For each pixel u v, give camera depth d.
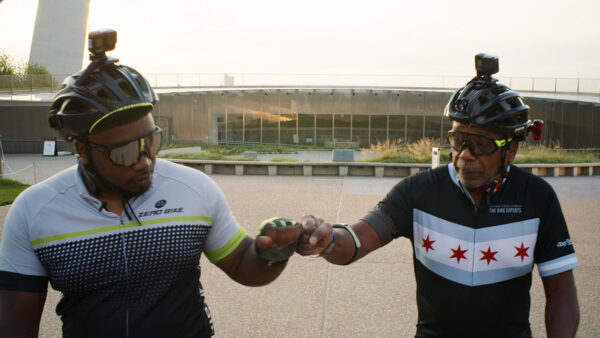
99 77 1.29
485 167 1.56
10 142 27.89
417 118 31.50
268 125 32.28
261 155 23.84
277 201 9.63
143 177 1.35
